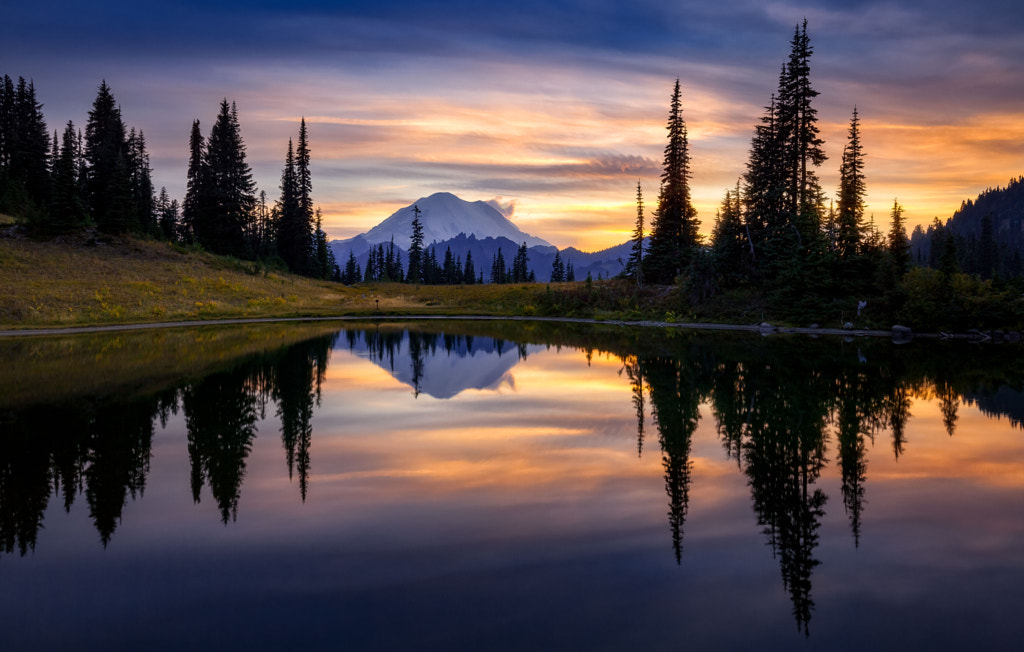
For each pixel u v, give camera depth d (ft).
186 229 309.22
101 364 81.76
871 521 28.84
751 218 200.54
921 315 150.82
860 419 51.57
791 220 184.44
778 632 19.25
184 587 22.08
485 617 19.97
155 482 33.94
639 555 24.89
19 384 65.72
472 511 29.76
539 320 212.43
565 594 21.59
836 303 166.91
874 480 35.04
